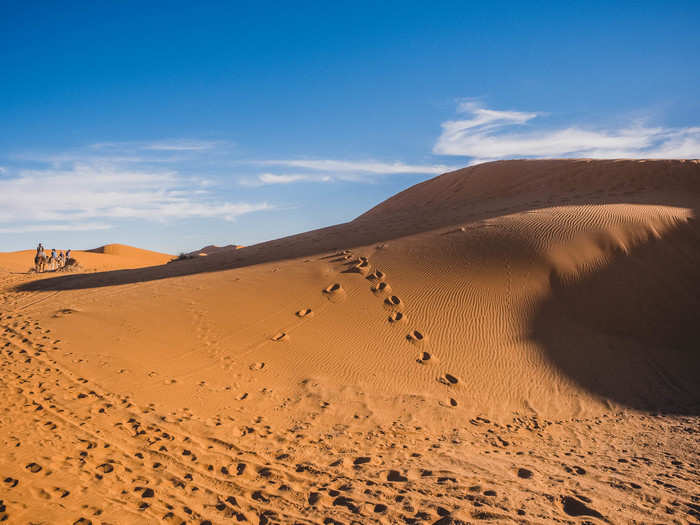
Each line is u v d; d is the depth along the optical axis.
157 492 5.64
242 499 5.64
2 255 40.91
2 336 10.62
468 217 21.92
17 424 6.86
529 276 14.24
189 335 11.45
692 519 4.76
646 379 11.29
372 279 14.66
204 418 8.09
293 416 8.70
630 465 6.71
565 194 23.78
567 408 9.89
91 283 18.23
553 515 4.91
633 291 14.00
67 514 4.89
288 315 12.91
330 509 5.36
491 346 11.95
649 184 22.88
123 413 7.73
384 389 10.11
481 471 6.46
